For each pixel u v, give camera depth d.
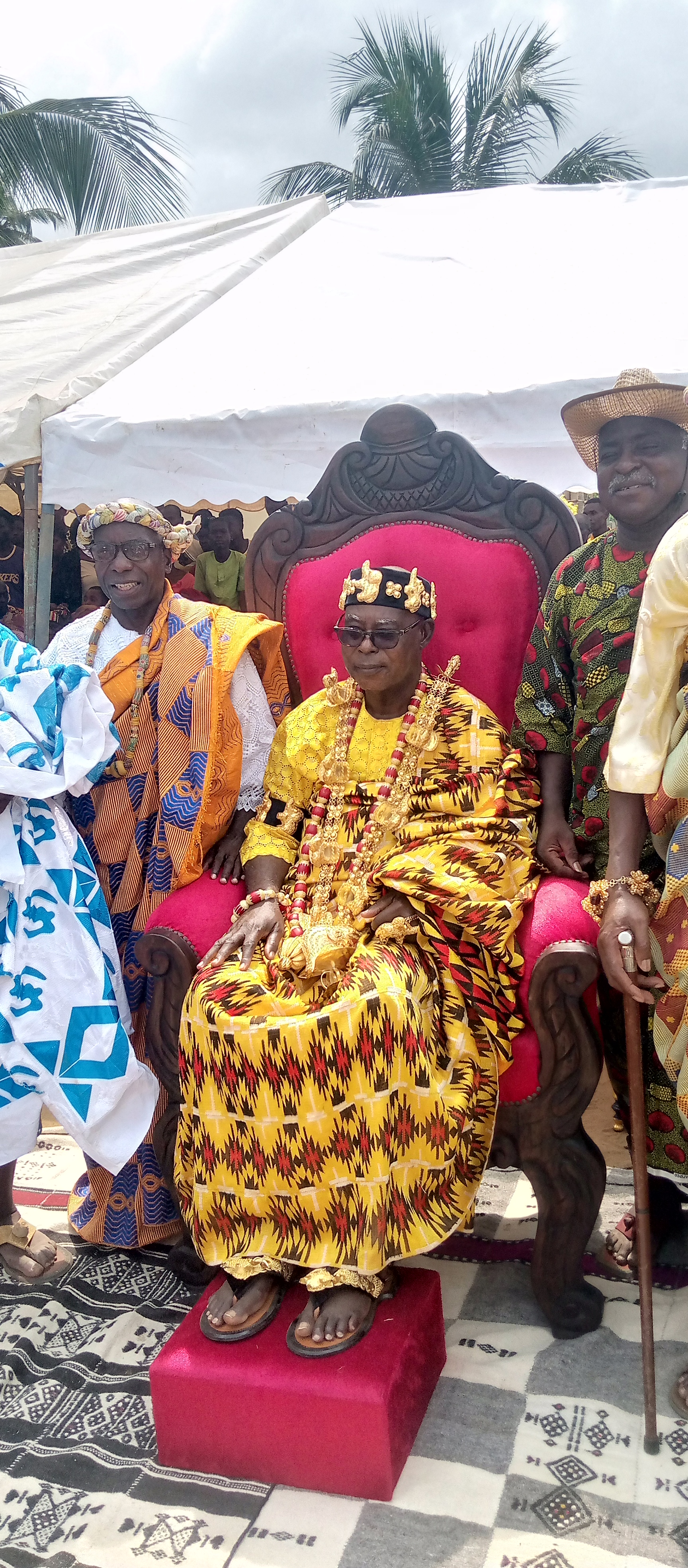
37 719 2.39
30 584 5.35
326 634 2.86
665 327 4.16
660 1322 2.30
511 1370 2.19
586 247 5.05
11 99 13.59
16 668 2.49
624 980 1.97
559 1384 2.14
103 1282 2.60
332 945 2.13
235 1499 1.93
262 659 2.84
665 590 1.89
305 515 2.90
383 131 15.04
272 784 2.62
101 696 2.47
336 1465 1.90
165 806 2.58
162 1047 2.38
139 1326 2.42
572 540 2.67
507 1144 2.21
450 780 2.41
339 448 4.19
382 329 4.75
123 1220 2.67
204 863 2.65
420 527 2.78
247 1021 2.01
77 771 2.38
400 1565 1.75
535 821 2.50
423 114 15.06
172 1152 2.44
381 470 2.82
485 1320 2.35
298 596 2.88
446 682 2.49
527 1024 2.19
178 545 2.69
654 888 2.04
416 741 2.41
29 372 4.94
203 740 2.57
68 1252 2.73
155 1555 1.81
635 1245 2.25
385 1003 1.96
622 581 2.38
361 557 2.80
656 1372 2.09
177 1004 2.33
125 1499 1.94
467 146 15.42
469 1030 2.18
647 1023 2.37
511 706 2.73
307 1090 1.98
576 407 2.33
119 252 7.09
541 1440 2.00
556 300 4.61
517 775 2.45
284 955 2.23
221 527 6.96
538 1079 2.17
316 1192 2.01
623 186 5.62
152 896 2.63
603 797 2.45
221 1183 2.09
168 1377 1.97
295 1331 1.98
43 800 2.46
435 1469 1.95
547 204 5.64
